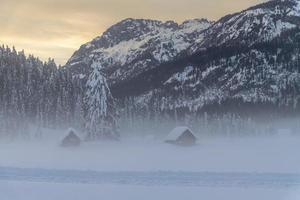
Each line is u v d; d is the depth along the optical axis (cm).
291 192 3719
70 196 3528
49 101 15150
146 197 3522
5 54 16400
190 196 3562
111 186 3953
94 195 3578
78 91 16050
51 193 3628
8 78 14988
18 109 13488
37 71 16575
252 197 3528
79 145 10194
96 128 10644
